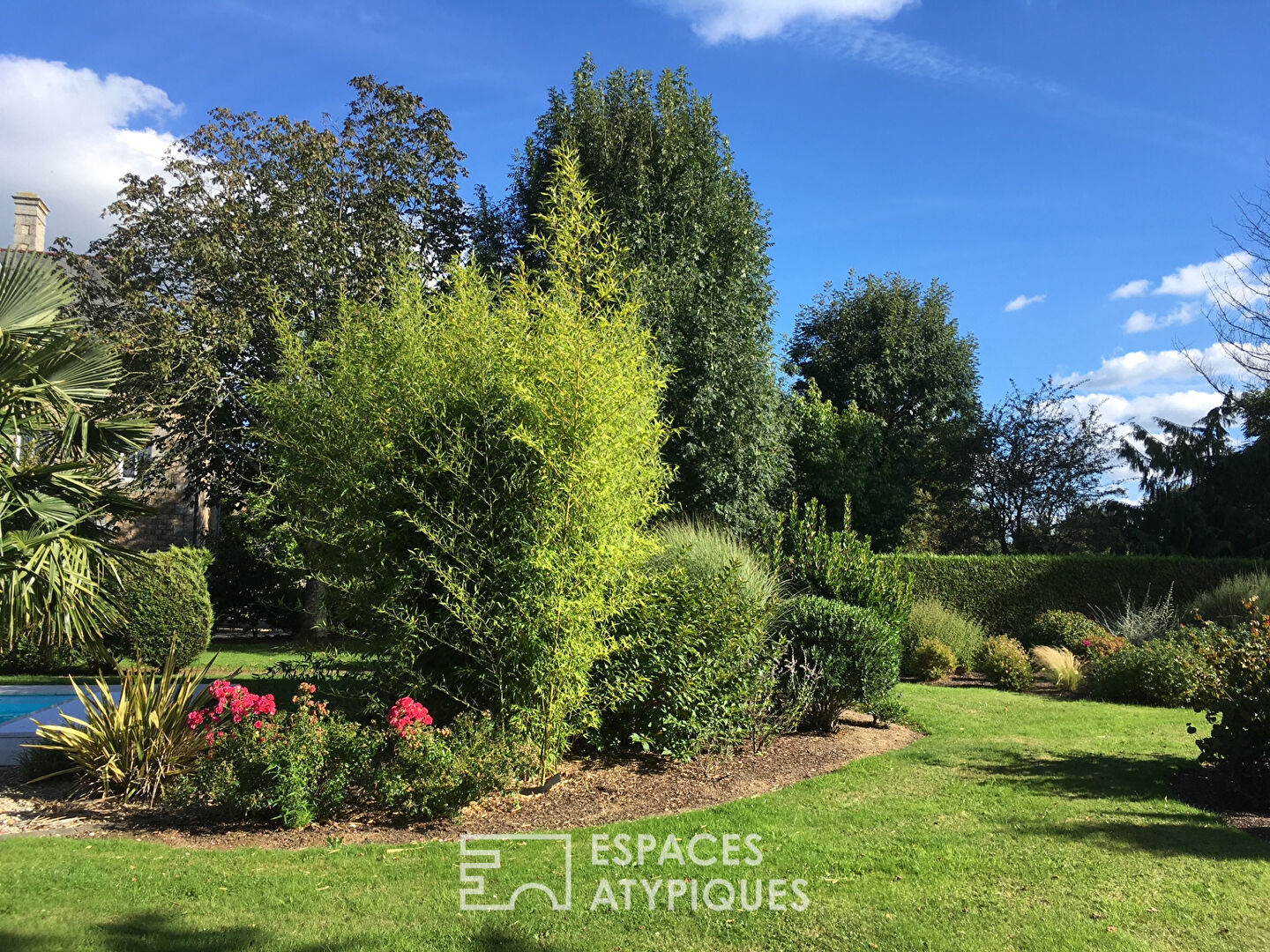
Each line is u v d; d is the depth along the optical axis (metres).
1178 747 6.71
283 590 14.62
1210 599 12.95
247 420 14.68
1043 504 20.91
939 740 7.00
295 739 4.51
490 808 4.90
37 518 6.42
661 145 13.62
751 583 6.74
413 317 6.54
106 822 4.58
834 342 25.52
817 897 3.48
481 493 5.56
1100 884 3.62
